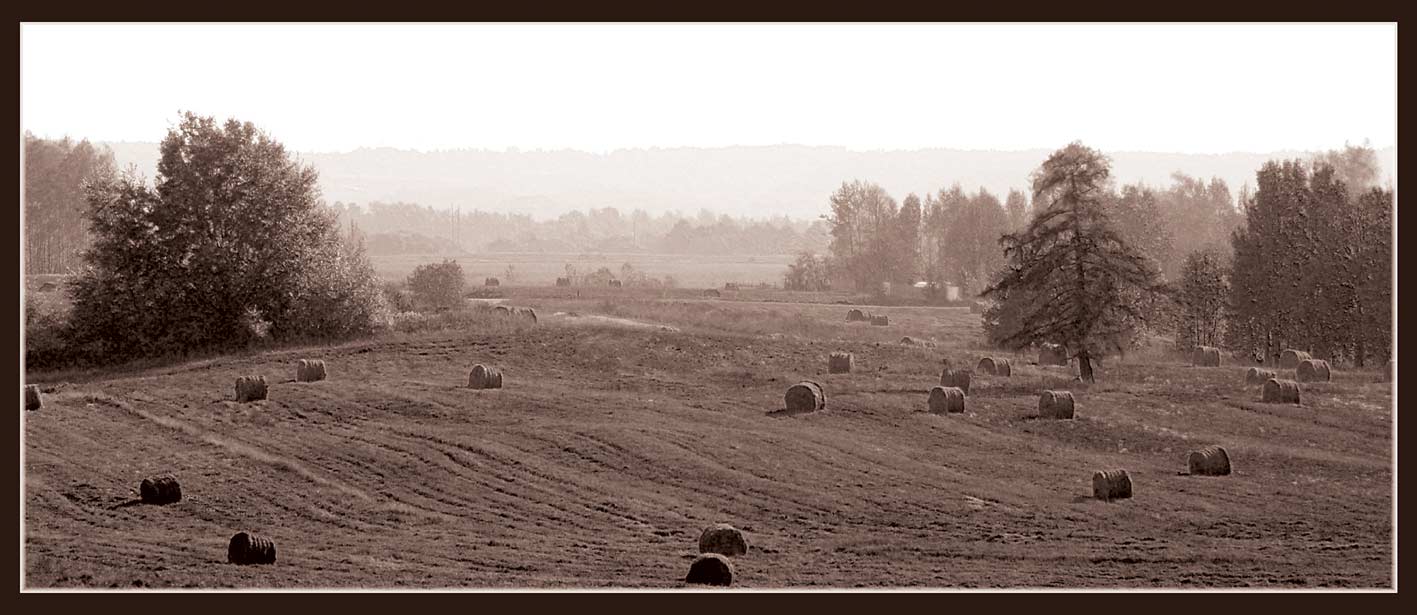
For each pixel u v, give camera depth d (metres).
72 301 95.62
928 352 93.38
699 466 57.91
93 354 93.38
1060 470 59.25
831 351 92.50
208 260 96.69
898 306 159.62
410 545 45.09
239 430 65.12
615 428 64.62
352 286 98.94
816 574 40.00
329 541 45.78
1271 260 111.56
